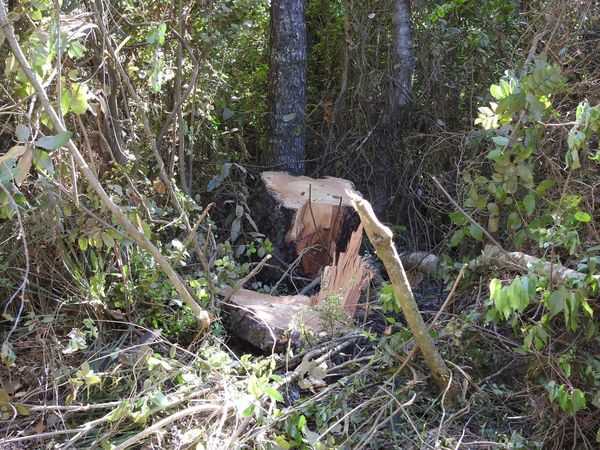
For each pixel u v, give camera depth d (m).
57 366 3.69
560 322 3.58
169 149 5.34
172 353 3.51
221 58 6.02
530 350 3.36
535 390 3.49
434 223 5.87
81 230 3.74
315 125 7.00
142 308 4.12
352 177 6.45
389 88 6.46
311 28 7.45
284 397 3.50
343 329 3.99
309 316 4.16
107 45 4.11
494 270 3.86
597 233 3.66
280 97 6.42
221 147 6.27
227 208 5.74
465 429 3.32
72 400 3.31
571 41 4.56
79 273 3.98
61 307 3.96
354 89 6.74
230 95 6.13
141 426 3.28
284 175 5.63
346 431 3.20
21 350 3.80
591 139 3.97
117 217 3.42
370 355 3.88
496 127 3.58
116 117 4.34
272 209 5.12
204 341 3.80
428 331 3.37
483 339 3.76
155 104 5.18
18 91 3.41
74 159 3.46
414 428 3.13
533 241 3.97
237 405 3.03
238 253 4.71
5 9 3.50
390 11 6.78
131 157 4.32
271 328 3.93
